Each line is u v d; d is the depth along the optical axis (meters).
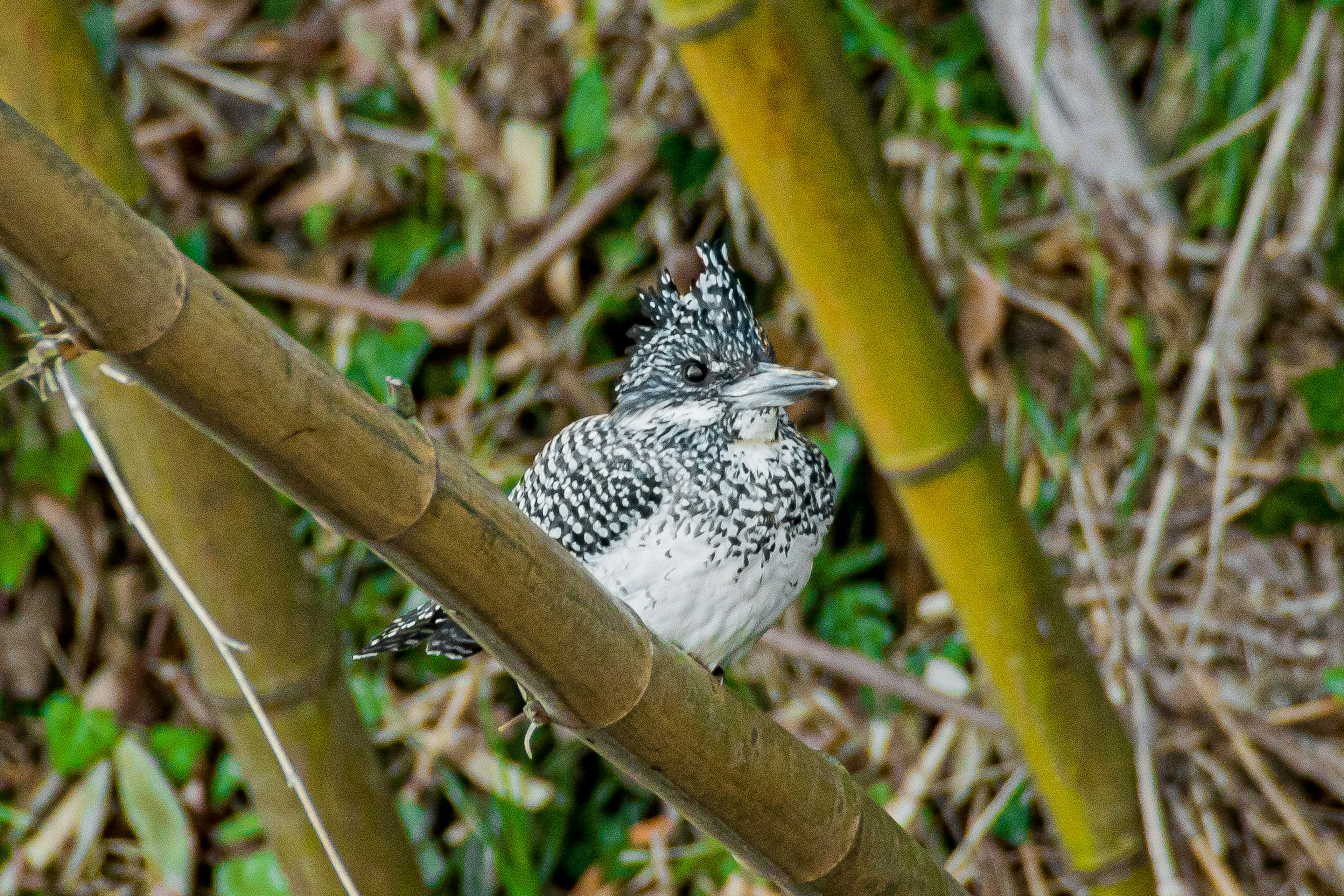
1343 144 7.55
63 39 5.12
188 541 5.20
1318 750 6.62
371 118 7.92
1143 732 6.01
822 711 7.23
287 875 5.66
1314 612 6.95
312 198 7.75
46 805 7.16
